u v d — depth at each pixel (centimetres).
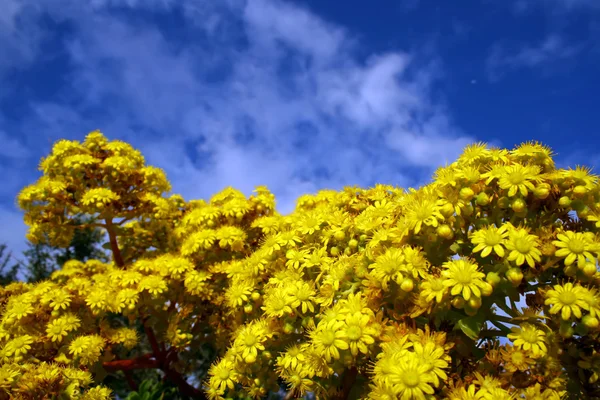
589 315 256
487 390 258
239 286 428
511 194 296
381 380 260
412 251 300
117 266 671
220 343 557
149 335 630
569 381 279
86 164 603
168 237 685
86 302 539
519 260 269
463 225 308
